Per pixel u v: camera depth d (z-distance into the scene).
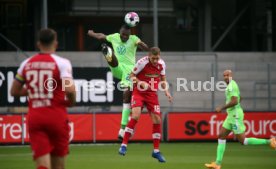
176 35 72.81
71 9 68.62
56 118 22.11
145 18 70.31
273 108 66.12
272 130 58.69
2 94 59.19
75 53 65.06
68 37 70.00
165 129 58.56
